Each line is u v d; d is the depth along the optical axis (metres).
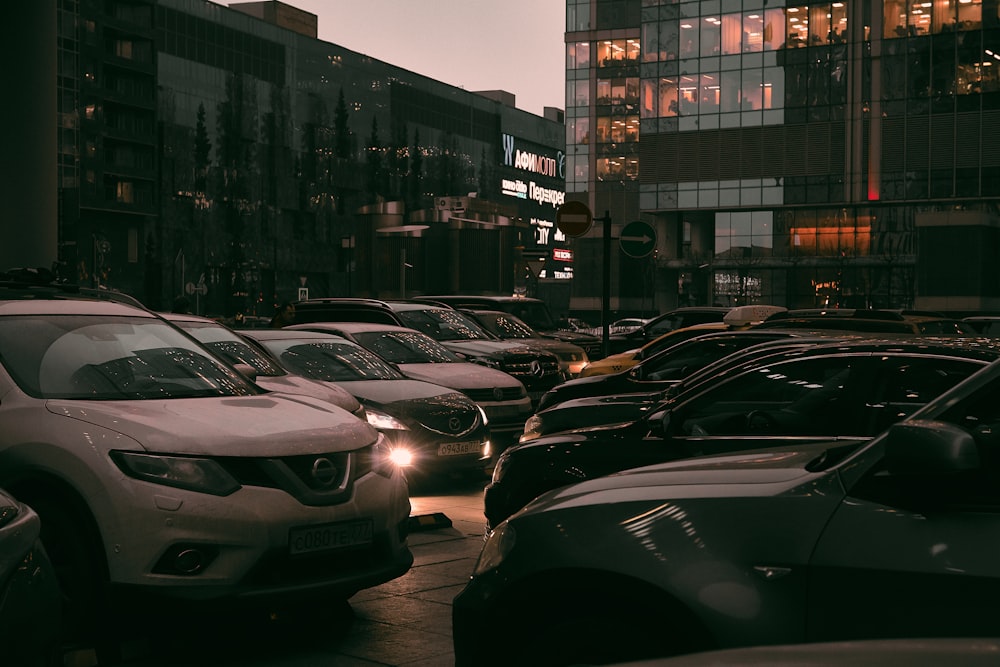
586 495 3.59
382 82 149.62
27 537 3.35
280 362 10.52
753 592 3.01
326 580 5.42
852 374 5.85
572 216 15.41
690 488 3.37
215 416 5.63
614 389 11.33
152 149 110.12
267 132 128.12
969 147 60.28
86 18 101.56
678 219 71.19
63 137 98.69
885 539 2.87
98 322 6.47
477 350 16.28
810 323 10.22
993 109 59.66
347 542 5.53
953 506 2.83
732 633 2.99
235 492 5.21
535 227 193.88
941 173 60.94
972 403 2.98
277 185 129.75
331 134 139.00
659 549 3.21
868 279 66.38
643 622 3.27
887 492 2.96
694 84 67.12
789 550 2.99
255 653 5.45
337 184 139.88
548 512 3.56
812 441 5.78
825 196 63.88
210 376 6.50
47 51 14.32
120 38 107.88
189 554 5.10
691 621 3.08
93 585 5.18
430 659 5.36
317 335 11.97
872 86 62.31
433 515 9.07
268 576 5.25
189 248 116.81
